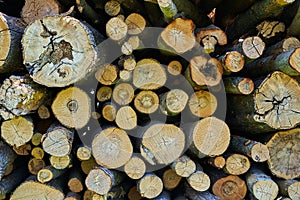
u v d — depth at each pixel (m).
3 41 1.60
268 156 1.69
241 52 1.68
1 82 1.73
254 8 1.92
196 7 1.98
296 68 1.57
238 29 2.06
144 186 1.71
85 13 1.92
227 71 1.68
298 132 1.77
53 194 1.76
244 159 1.75
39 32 1.54
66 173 1.89
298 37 1.96
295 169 1.80
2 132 1.69
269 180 1.71
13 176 1.89
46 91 1.70
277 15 1.92
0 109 1.58
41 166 1.85
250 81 1.65
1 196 1.79
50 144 1.65
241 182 1.78
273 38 2.00
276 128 1.66
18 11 2.24
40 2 2.06
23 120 1.69
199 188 1.68
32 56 1.54
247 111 1.73
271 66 1.72
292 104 1.65
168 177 1.83
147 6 1.89
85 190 1.81
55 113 1.68
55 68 1.54
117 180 1.78
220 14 2.17
